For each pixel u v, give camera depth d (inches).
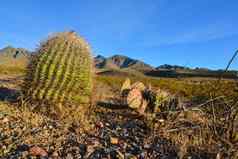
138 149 211.3
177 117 262.2
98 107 349.7
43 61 301.1
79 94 303.6
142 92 354.9
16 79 572.7
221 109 248.4
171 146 215.0
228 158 192.1
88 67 313.6
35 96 297.6
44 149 201.5
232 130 212.8
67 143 215.8
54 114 286.7
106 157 193.2
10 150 197.9
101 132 249.4
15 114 277.0
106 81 1021.2
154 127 254.8
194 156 199.0
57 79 296.2
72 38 313.1
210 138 211.8
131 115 318.3
